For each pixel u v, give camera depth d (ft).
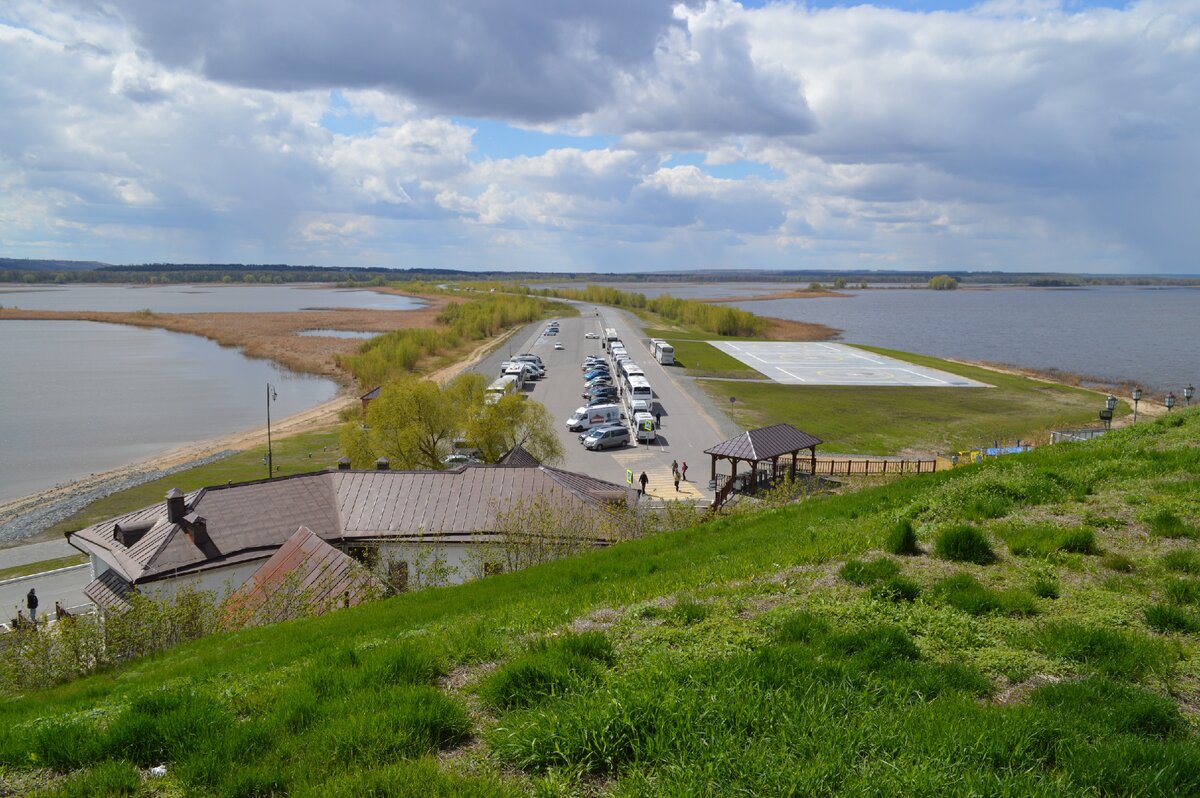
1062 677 26.94
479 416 169.17
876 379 316.60
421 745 23.47
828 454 188.24
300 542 88.43
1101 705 23.75
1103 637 28.86
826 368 348.79
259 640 54.54
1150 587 36.14
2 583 122.01
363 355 352.49
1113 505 51.06
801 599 36.22
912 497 62.64
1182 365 378.53
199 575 88.84
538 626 36.55
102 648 67.97
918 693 25.00
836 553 46.24
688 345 433.48
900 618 32.19
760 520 73.26
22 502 170.81
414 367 359.25
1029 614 33.42
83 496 172.14
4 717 36.76
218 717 25.98
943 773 19.71
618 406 234.38
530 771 22.11
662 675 25.70
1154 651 28.07
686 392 280.10
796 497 115.03
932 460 173.06
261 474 185.98
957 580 36.78
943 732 21.84
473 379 184.65
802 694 24.53
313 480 107.45
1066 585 37.17
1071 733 21.84
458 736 24.56
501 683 26.63
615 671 27.63
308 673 30.71
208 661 48.78
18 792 23.15
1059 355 422.41
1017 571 39.42
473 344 439.63
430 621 48.01
